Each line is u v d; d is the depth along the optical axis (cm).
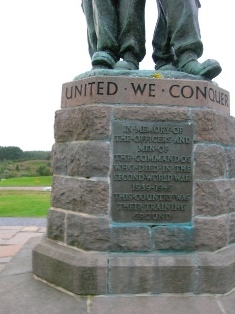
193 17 467
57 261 412
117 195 409
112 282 388
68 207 431
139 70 438
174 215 413
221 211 425
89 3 526
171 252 408
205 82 424
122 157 410
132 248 405
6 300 381
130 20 484
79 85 433
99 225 404
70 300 379
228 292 399
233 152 458
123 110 411
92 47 530
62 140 446
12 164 4444
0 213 1211
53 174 458
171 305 367
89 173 409
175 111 414
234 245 445
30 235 796
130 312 353
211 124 418
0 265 530
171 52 525
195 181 414
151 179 412
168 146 414
